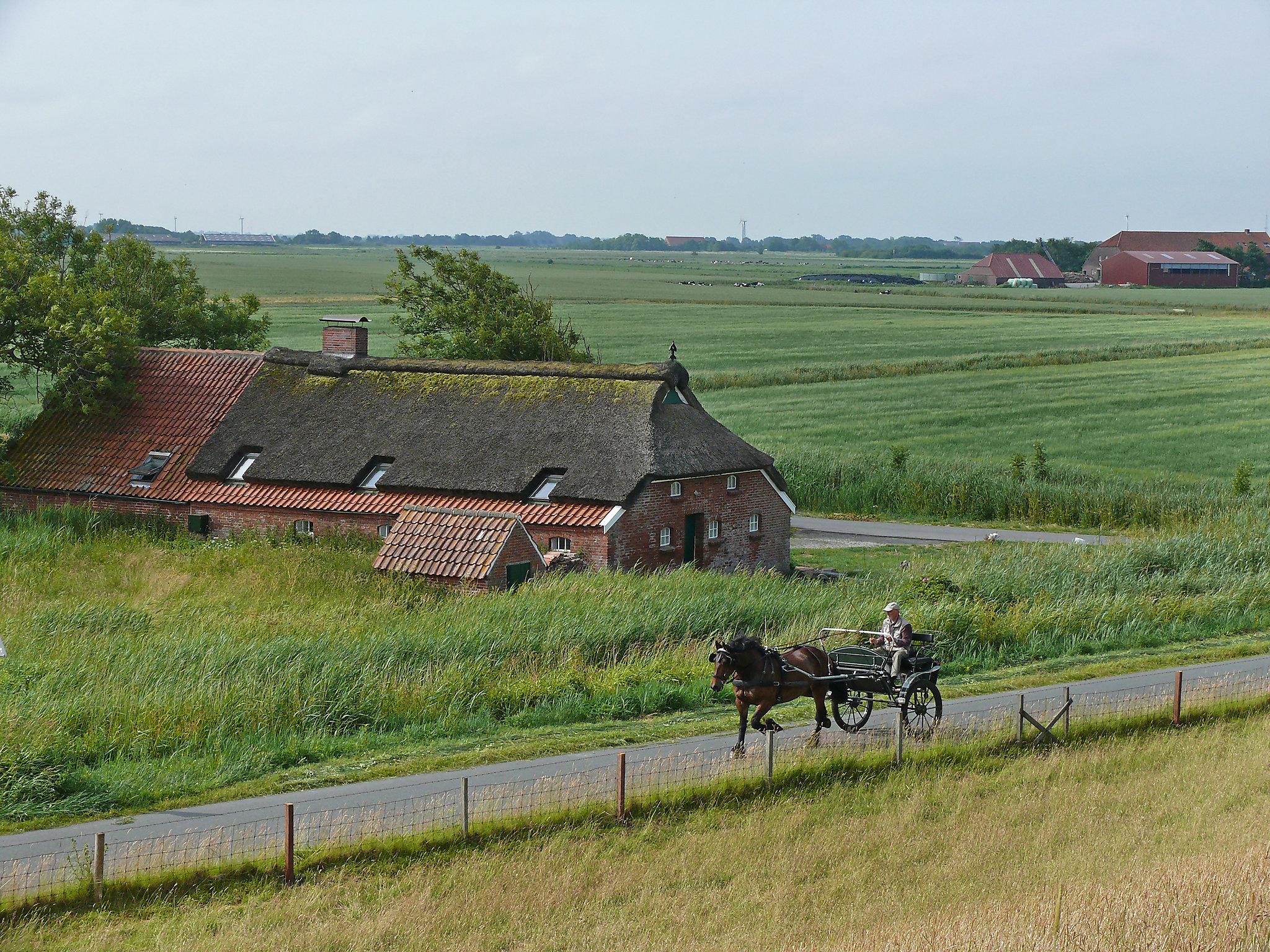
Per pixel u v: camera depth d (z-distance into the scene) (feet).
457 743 76.59
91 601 109.19
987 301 644.69
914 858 59.93
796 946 48.85
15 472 160.35
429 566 118.42
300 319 490.90
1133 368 372.17
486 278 221.66
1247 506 187.52
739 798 67.97
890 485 205.26
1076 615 110.22
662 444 139.54
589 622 97.66
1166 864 56.44
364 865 57.72
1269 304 613.93
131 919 52.13
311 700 79.61
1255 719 83.92
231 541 139.64
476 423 146.72
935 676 81.46
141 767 70.03
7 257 169.99
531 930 51.96
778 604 108.47
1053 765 73.72
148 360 171.94
